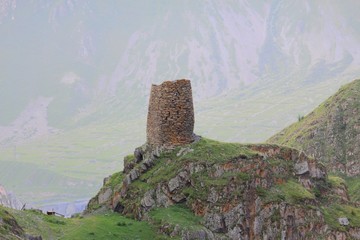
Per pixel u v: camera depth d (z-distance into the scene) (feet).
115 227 562.25
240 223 605.31
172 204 609.01
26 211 552.41
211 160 627.87
